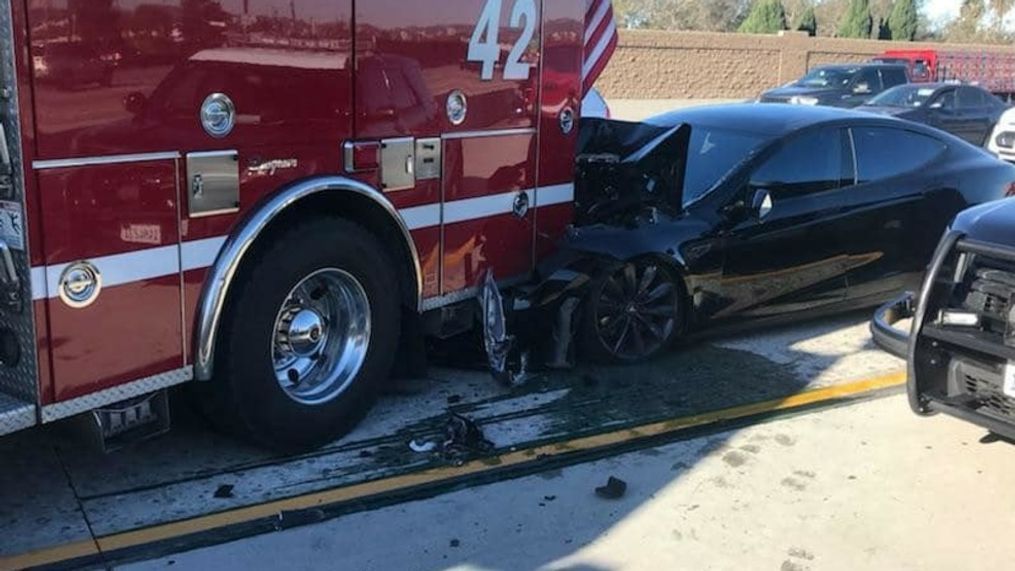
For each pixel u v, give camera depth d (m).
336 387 4.68
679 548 3.82
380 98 4.53
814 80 21.53
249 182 4.04
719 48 35.56
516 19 5.20
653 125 6.26
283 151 4.15
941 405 4.22
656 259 5.72
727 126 6.56
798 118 6.57
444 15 4.79
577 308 5.62
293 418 4.46
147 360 3.83
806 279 6.33
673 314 5.88
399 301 4.96
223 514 4.00
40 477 4.27
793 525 4.02
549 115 5.55
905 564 3.75
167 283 3.83
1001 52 29.56
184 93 3.74
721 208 5.96
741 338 6.50
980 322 4.11
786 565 3.72
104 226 3.58
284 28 4.05
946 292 4.24
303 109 4.20
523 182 5.47
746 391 5.49
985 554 3.83
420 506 4.11
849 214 6.40
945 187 6.86
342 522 3.97
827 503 4.21
